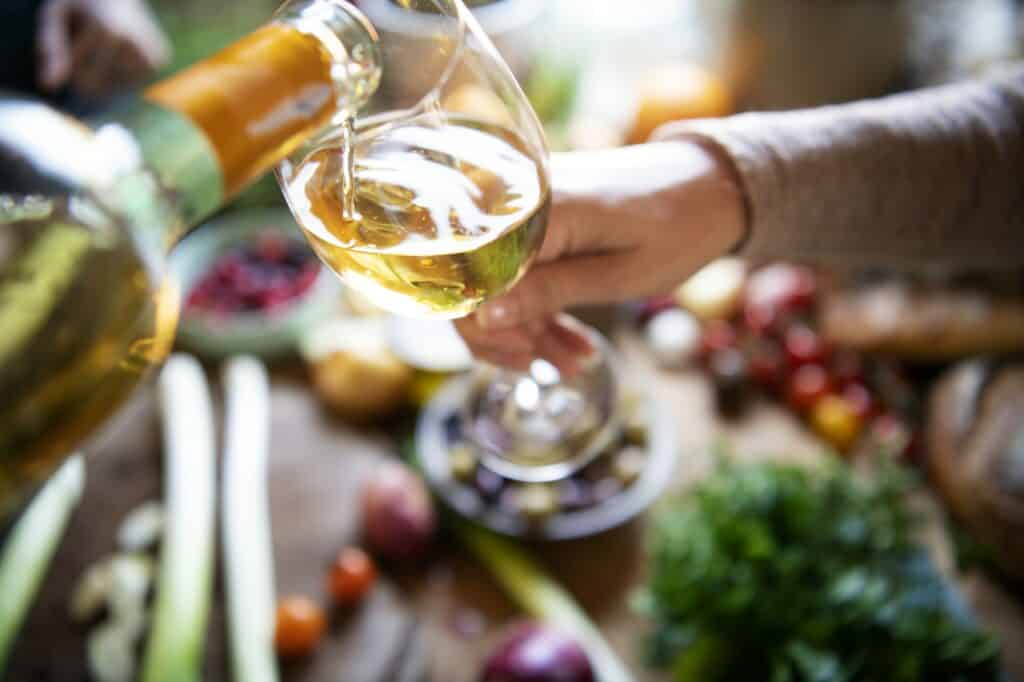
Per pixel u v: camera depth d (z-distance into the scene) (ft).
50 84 3.21
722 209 2.01
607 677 2.55
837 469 2.76
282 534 2.89
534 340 2.04
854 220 2.12
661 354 3.34
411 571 2.82
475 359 2.06
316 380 3.25
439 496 2.87
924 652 2.38
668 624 2.56
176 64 3.88
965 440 2.74
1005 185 2.17
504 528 2.76
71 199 1.32
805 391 3.16
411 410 3.19
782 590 2.49
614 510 2.79
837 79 3.62
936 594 2.49
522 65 3.63
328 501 2.97
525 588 2.71
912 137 2.12
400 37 1.63
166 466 3.00
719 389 3.19
